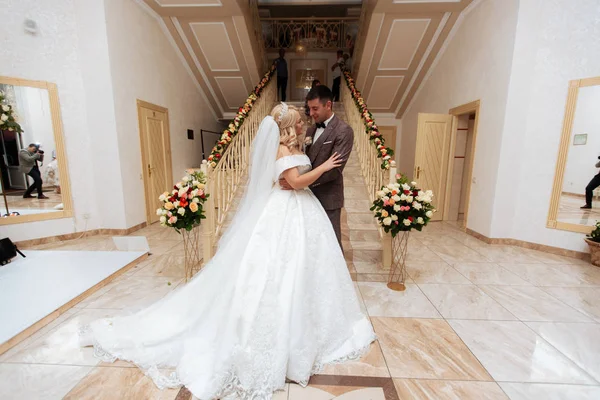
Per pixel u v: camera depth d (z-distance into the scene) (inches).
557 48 138.1
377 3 183.2
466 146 218.5
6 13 136.7
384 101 285.3
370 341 73.7
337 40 375.9
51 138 153.0
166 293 101.1
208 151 297.6
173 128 225.8
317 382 61.7
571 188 140.6
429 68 239.1
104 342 69.5
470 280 113.9
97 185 166.2
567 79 137.4
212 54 238.8
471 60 183.0
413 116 273.4
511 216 157.5
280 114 71.2
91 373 63.1
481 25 172.7
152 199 196.9
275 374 57.8
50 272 112.9
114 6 158.2
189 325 68.8
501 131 154.3
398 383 61.9
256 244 65.7
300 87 386.0
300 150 77.2
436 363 68.0
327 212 92.4
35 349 71.0
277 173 69.7
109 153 163.5
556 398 58.7
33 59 145.0
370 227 133.3
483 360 69.2
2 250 120.7
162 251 143.2
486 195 165.6
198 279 74.1
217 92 286.4
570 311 91.6
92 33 152.6
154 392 58.2
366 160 162.9
